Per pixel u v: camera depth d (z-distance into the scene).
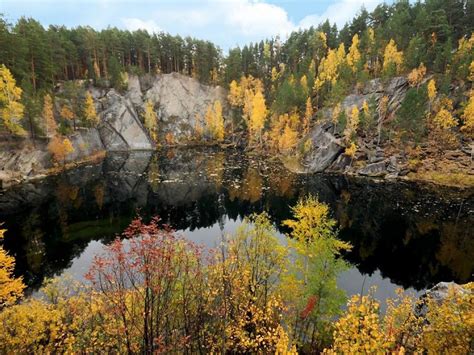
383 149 69.44
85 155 78.75
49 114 68.44
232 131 116.06
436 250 32.06
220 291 13.27
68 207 44.59
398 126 70.62
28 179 56.66
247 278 14.48
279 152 87.88
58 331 12.58
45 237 34.06
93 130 89.38
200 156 90.75
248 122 103.69
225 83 126.31
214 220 41.56
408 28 89.94
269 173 69.56
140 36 114.44
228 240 17.36
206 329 12.09
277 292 16.14
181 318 12.26
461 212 42.91
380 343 8.70
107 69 108.12
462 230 37.00
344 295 15.72
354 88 85.94
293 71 116.88
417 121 65.81
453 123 65.56
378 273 27.20
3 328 12.01
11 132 59.03
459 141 65.31
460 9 87.56
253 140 102.25
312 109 92.62
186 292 12.59
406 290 24.36
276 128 89.94
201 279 12.85
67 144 66.31
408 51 81.62
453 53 78.44
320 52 112.44
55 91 85.69
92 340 11.80
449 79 71.12
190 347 11.32
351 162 69.69
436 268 28.23
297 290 15.96
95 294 13.19
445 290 16.28
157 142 108.69
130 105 106.25
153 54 117.19
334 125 78.31
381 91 80.75
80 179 60.81
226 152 97.69
